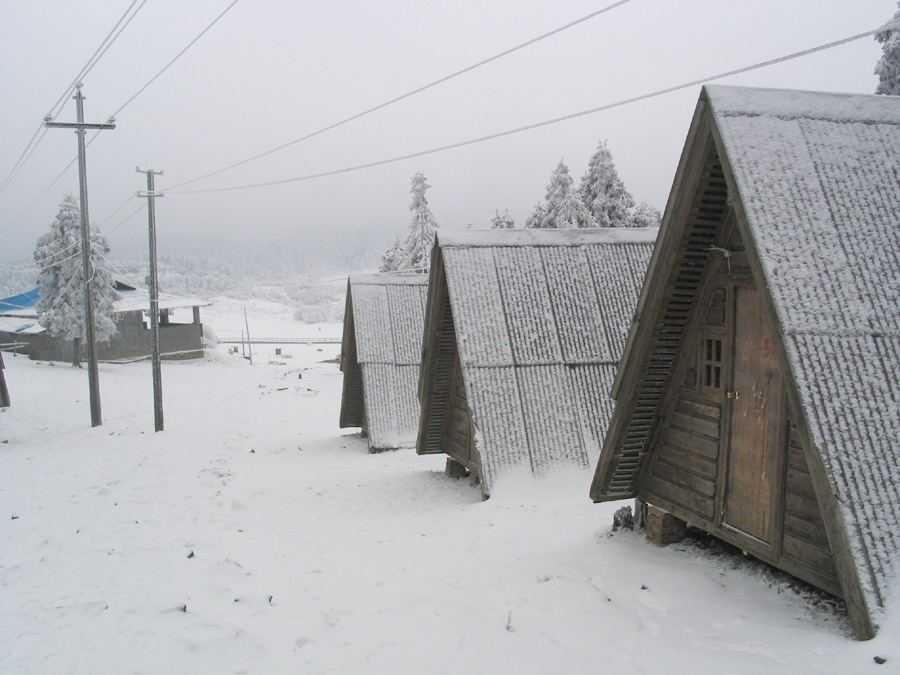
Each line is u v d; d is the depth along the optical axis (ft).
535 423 41.73
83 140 87.71
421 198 166.81
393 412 69.36
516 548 29.04
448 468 50.42
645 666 17.13
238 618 20.79
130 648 18.34
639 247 48.34
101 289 166.50
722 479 23.65
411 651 18.48
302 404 117.39
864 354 18.60
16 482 50.96
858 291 19.33
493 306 44.29
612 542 27.71
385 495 44.86
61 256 163.84
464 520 35.70
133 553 28.45
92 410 89.35
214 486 46.32
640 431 27.07
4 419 93.15
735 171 20.20
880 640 16.11
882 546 16.92
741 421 22.97
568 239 47.75
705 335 24.94
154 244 85.25
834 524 17.15
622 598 21.95
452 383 49.49
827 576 19.03
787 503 20.68
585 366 43.75
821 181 20.68
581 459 41.19
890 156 21.63
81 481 50.39
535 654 18.15
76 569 26.20
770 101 21.98
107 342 180.65
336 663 17.80
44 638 19.19
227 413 106.83
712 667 16.84
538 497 38.88
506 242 46.73
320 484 49.39
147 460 60.75
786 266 19.19
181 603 21.57
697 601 21.24
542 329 44.32
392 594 23.71
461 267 44.88
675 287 24.81
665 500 26.48
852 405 18.02
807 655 16.83
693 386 25.55
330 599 23.17
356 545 31.45
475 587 23.94
